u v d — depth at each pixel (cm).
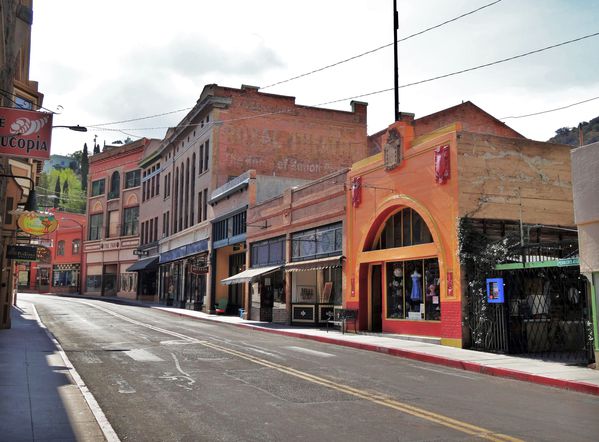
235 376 1150
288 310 2817
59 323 2522
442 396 980
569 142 2961
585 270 1293
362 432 719
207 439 688
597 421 804
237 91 3978
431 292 1903
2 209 1839
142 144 6241
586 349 1355
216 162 3897
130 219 6369
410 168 1992
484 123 3578
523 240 1702
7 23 1642
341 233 2422
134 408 855
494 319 1602
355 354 1631
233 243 3575
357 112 4216
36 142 1432
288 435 705
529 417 823
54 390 958
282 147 4019
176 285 4772
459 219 1733
